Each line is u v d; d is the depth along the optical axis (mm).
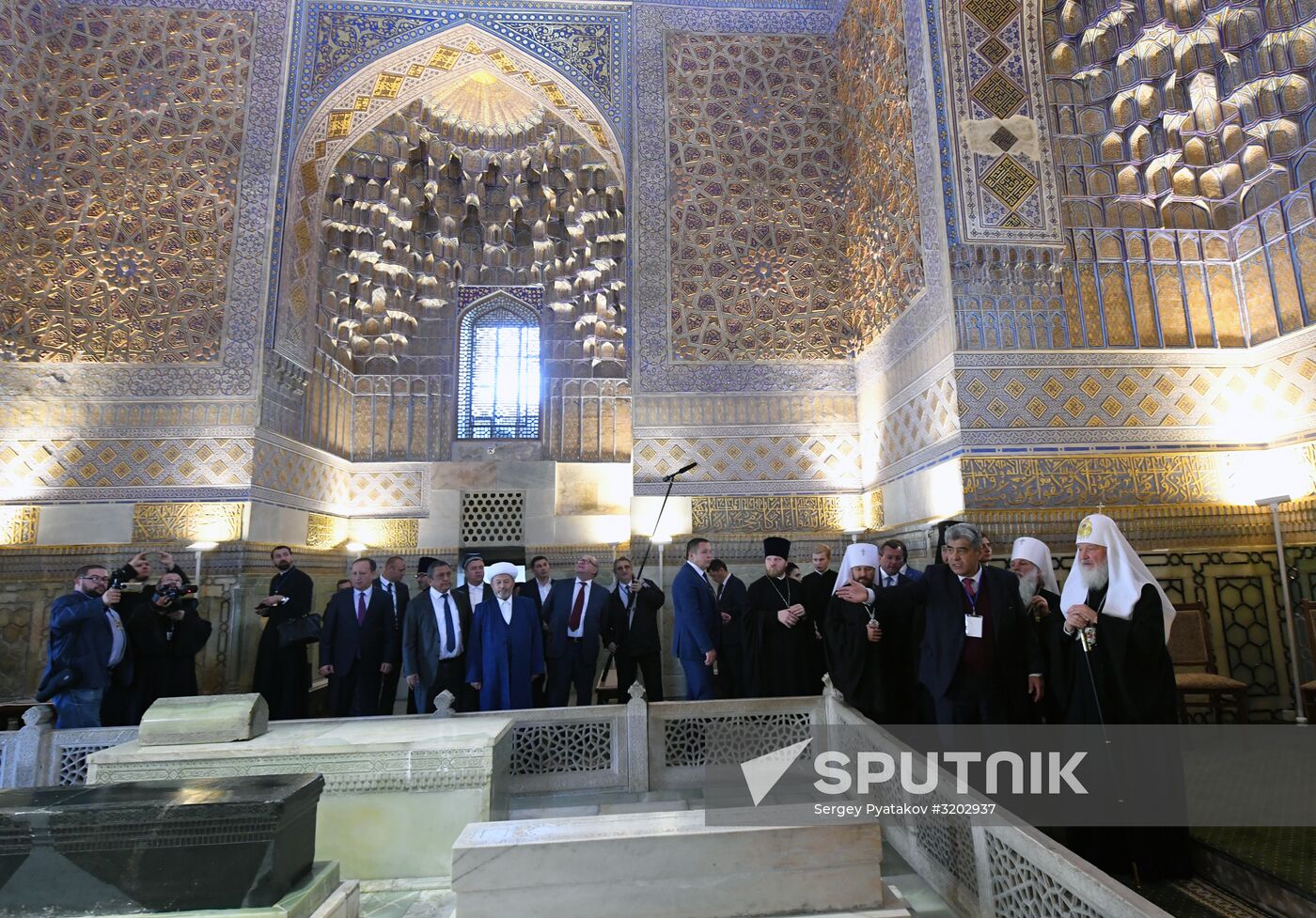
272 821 1997
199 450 7098
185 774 3062
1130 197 6328
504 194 10242
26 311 7137
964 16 6402
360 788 3109
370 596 5273
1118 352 6035
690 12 8570
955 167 6164
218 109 7730
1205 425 6008
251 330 7352
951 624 3271
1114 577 3066
